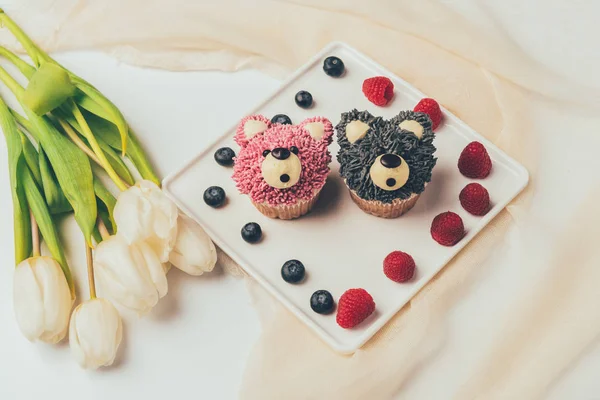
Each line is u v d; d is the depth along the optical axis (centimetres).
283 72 93
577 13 95
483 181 84
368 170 78
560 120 89
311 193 79
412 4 95
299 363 78
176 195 85
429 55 92
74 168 81
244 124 80
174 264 80
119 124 83
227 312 81
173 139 89
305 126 80
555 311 79
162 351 79
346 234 82
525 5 95
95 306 76
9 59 92
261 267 81
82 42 95
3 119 85
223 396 78
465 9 94
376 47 93
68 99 85
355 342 77
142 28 95
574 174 85
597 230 82
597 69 91
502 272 81
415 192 79
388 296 79
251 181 79
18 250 80
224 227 83
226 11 95
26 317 76
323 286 80
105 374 79
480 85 90
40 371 79
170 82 93
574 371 77
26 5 96
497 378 77
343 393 77
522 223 83
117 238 77
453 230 79
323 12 95
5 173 89
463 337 79
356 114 80
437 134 87
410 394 77
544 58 92
